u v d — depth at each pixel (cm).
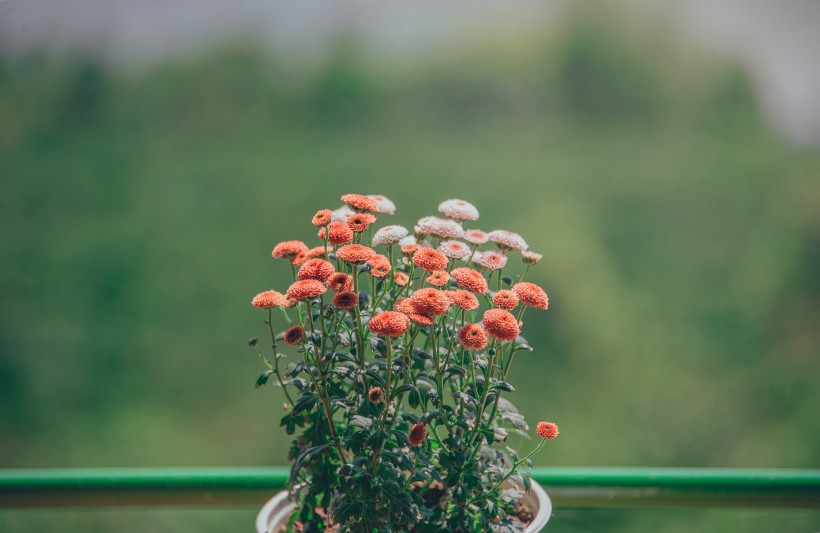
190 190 1409
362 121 1522
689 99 1508
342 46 1544
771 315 1256
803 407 1188
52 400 1209
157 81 1465
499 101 1527
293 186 1439
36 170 1373
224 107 1482
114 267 1304
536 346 1234
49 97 1413
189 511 1063
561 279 1277
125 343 1255
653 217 1382
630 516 939
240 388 1238
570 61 1530
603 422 1198
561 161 1470
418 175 1493
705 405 1206
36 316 1261
